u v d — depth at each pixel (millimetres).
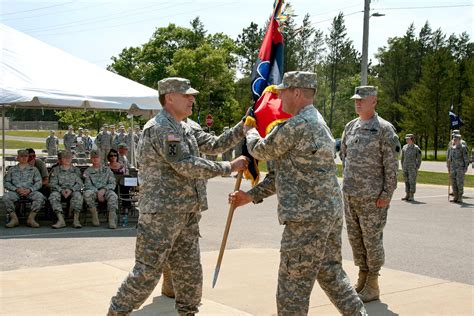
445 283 6492
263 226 11070
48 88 10430
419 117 56844
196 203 4422
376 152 5520
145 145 4336
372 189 5516
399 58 70500
